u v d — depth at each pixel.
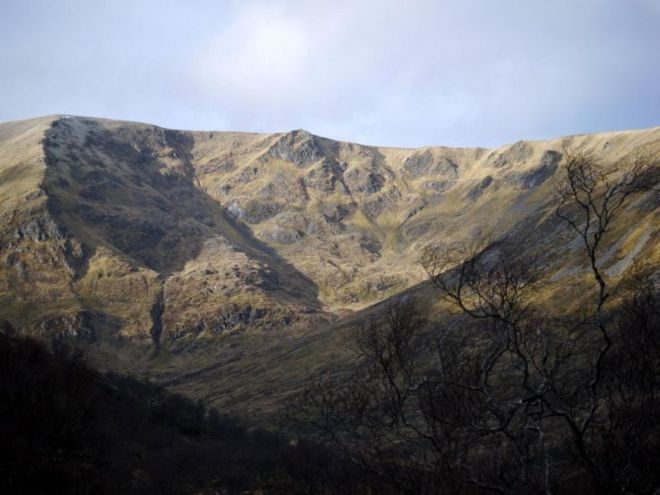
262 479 41.31
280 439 62.94
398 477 16.86
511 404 16.36
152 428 63.53
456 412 16.73
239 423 96.81
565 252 129.62
